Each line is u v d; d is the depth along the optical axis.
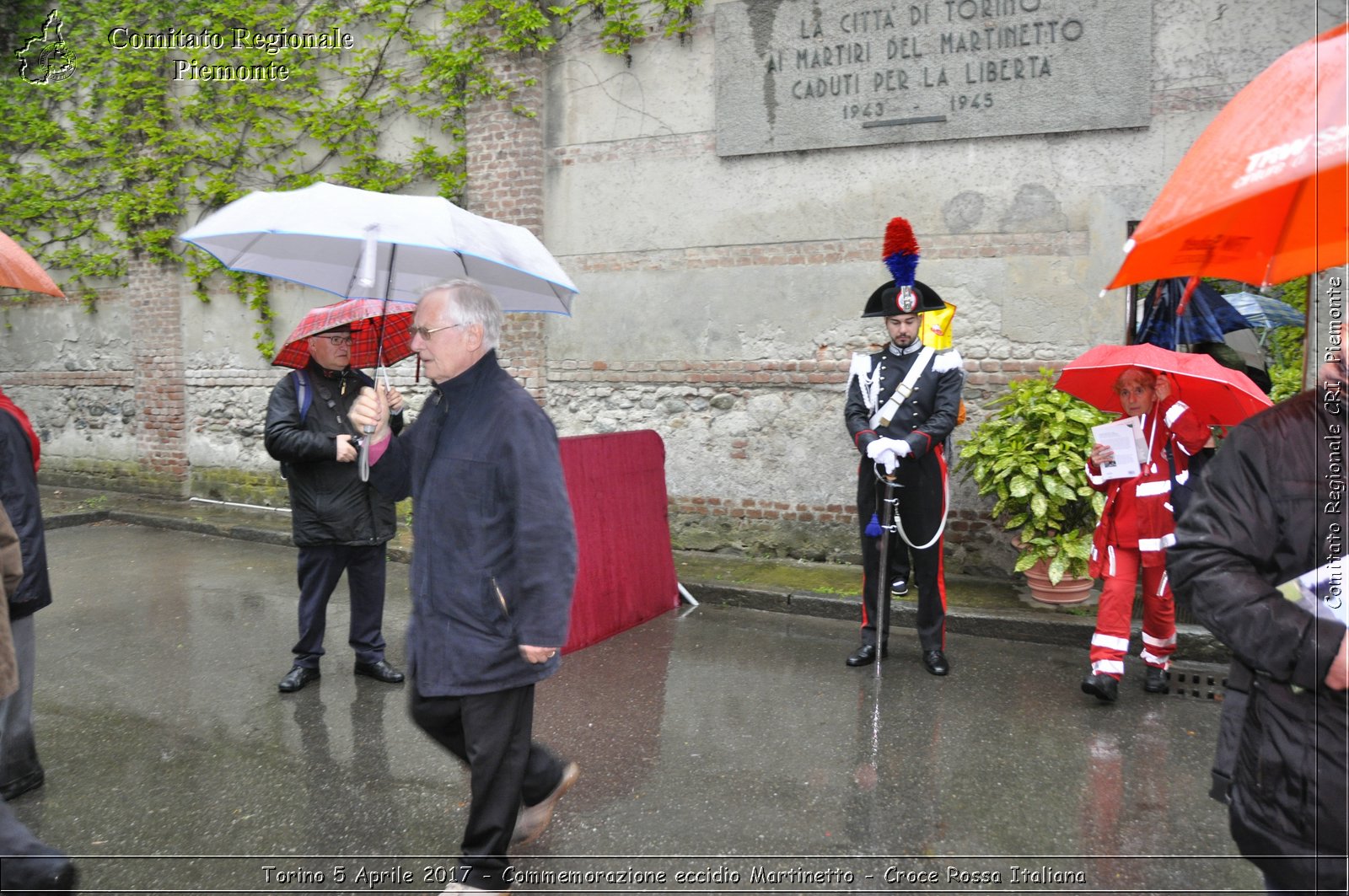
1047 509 5.89
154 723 4.57
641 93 7.53
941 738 4.32
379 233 3.06
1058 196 6.46
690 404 7.56
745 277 7.32
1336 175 1.72
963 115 6.61
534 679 2.89
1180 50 6.15
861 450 5.12
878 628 5.24
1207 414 4.73
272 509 9.59
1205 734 4.37
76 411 10.84
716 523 7.54
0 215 10.74
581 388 7.91
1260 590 1.87
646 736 4.37
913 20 6.67
